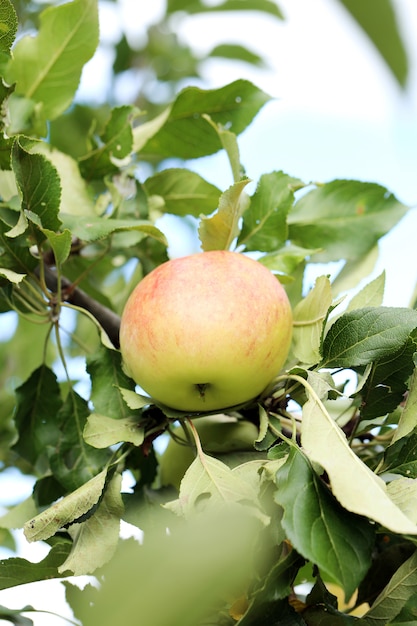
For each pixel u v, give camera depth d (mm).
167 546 766
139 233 924
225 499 788
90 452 878
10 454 1103
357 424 840
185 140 978
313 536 756
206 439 875
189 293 828
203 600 768
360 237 951
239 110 963
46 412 917
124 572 762
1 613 824
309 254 908
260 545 778
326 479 805
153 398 847
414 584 792
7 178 910
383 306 828
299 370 829
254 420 870
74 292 922
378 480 775
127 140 928
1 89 872
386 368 823
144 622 759
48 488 890
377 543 847
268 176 910
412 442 808
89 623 770
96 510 817
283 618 775
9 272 853
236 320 824
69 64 961
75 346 1164
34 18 1230
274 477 784
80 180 933
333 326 828
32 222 854
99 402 861
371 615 795
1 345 1236
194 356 821
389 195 954
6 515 896
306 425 801
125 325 845
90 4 953
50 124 1218
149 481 876
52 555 815
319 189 959
